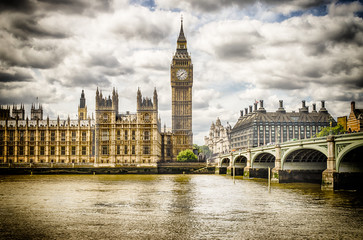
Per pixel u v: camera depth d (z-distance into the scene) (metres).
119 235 41.50
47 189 90.69
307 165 107.75
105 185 103.00
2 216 52.59
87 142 194.50
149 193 81.06
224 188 93.12
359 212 55.41
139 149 188.50
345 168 81.75
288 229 44.38
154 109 189.88
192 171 183.75
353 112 175.62
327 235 41.66
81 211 56.62
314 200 68.06
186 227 45.34
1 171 168.75
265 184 105.81
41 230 43.88
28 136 194.75
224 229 44.31
